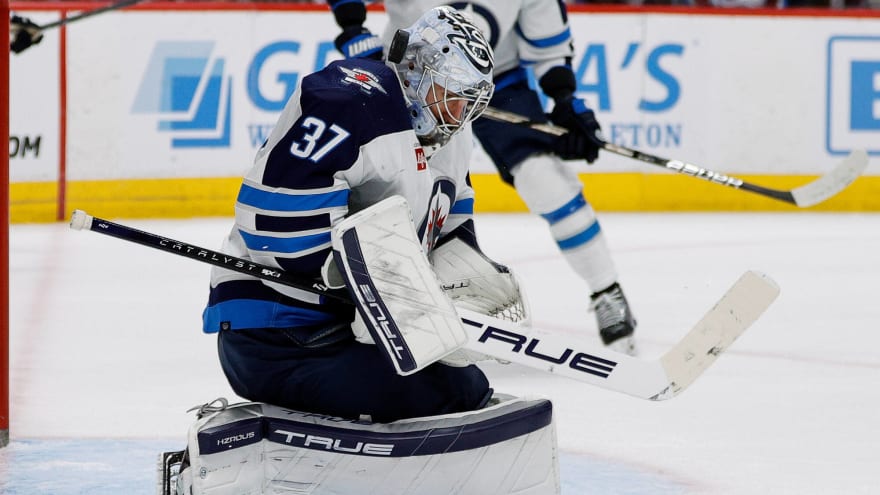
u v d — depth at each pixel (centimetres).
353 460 857
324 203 837
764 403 1316
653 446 1141
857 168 1480
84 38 2845
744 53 3050
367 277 813
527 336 873
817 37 3067
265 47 2894
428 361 825
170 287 2094
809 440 1170
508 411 881
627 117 3012
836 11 3064
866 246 2566
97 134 2866
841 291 2059
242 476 848
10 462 1067
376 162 848
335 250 812
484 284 1024
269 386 900
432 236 974
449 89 875
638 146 3025
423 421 871
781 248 2527
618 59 2995
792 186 3102
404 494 859
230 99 2895
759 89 3061
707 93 3042
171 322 1781
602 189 3042
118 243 2580
